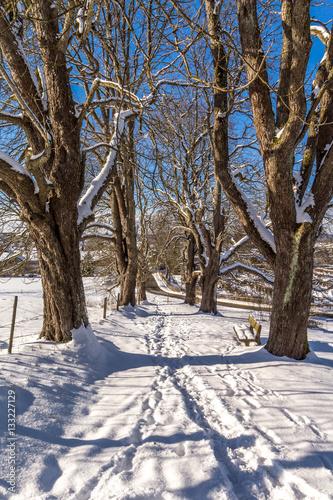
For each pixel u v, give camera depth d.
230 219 15.62
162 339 8.30
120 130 6.95
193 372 5.21
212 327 10.27
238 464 2.79
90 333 5.75
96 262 19.06
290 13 5.12
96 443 3.06
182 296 28.66
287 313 5.61
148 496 2.27
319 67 5.72
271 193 5.49
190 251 18.14
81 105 6.23
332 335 11.30
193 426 3.33
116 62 6.09
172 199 14.83
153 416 3.69
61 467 2.75
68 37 4.77
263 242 6.18
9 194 5.12
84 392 4.25
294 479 2.52
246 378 4.82
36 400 3.63
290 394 4.15
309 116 5.10
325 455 2.83
